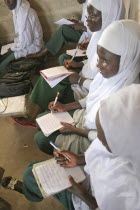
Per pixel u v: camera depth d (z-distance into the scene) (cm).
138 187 88
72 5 329
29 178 130
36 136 165
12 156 207
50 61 337
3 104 200
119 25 122
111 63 128
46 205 169
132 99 76
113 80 136
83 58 249
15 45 299
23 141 221
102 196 97
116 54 124
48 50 304
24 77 246
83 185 122
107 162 104
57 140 152
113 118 75
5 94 229
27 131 231
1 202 164
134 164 81
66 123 157
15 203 171
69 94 203
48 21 342
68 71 198
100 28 185
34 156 206
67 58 245
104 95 143
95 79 159
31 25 288
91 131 145
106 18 174
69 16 339
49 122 162
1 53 305
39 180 119
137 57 125
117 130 75
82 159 129
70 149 146
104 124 77
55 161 129
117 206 92
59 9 331
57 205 168
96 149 112
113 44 122
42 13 333
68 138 151
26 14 280
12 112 191
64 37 295
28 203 170
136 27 123
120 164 97
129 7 231
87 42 257
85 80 192
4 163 201
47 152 164
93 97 155
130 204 88
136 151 76
